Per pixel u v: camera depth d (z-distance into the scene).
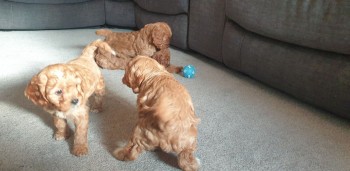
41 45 2.09
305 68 1.22
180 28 2.00
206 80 1.56
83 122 0.91
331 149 1.00
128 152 0.88
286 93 1.41
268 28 1.31
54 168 0.86
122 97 1.31
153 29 1.55
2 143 0.96
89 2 2.62
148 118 0.77
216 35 1.73
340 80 1.10
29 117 1.13
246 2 1.40
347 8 1.03
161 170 0.86
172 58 1.92
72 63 0.96
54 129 1.05
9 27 2.44
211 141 1.01
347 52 1.07
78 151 0.91
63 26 2.60
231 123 1.13
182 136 0.76
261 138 1.04
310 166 0.91
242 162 0.91
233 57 1.60
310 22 1.14
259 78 1.48
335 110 1.15
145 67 0.92
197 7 1.82
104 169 0.86
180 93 0.80
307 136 1.07
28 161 0.88
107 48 1.13
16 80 1.46
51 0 2.47
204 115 1.19
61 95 0.80
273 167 0.90
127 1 2.63
